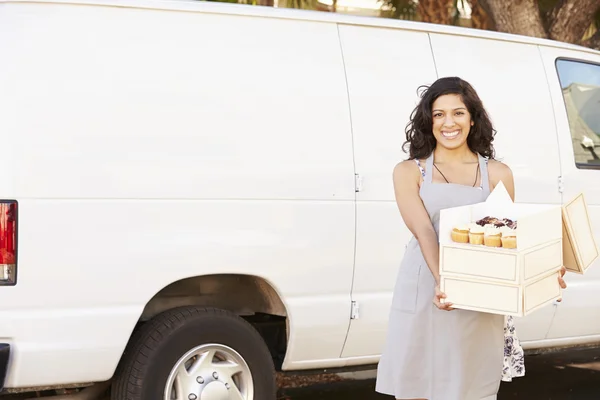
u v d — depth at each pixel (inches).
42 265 187.9
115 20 201.2
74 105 193.5
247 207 211.3
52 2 195.2
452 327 163.0
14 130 187.5
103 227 194.1
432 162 169.5
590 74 282.8
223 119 210.4
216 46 212.7
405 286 168.4
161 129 202.2
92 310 192.7
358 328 227.8
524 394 296.8
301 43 225.9
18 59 190.2
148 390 198.8
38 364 187.6
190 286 223.6
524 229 149.2
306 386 303.7
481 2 399.5
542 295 156.2
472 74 255.3
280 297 217.0
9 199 185.8
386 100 236.1
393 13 519.5
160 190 200.7
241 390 212.4
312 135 222.7
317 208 221.5
